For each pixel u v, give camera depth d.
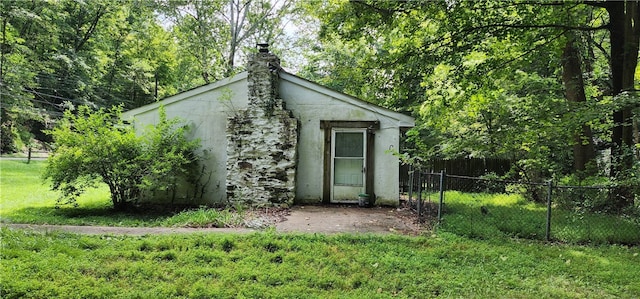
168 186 9.58
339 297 4.20
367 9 9.55
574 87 11.30
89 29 28.45
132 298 4.16
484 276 4.94
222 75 24.50
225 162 11.04
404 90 10.37
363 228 7.68
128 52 29.91
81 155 8.86
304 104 11.09
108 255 5.45
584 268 5.25
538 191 11.36
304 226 7.79
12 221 7.88
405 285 4.62
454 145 10.34
